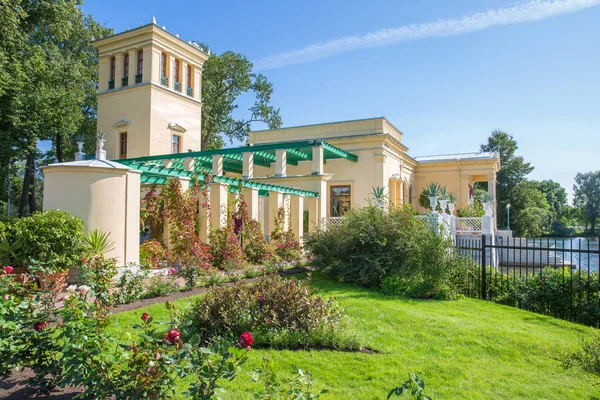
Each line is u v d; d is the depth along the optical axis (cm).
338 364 427
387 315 626
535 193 4903
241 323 493
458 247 958
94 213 850
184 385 365
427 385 385
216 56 3241
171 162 2003
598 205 6775
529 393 375
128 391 271
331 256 987
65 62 2180
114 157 2295
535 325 626
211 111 3209
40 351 331
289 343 481
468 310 724
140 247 1010
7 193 2681
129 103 2259
